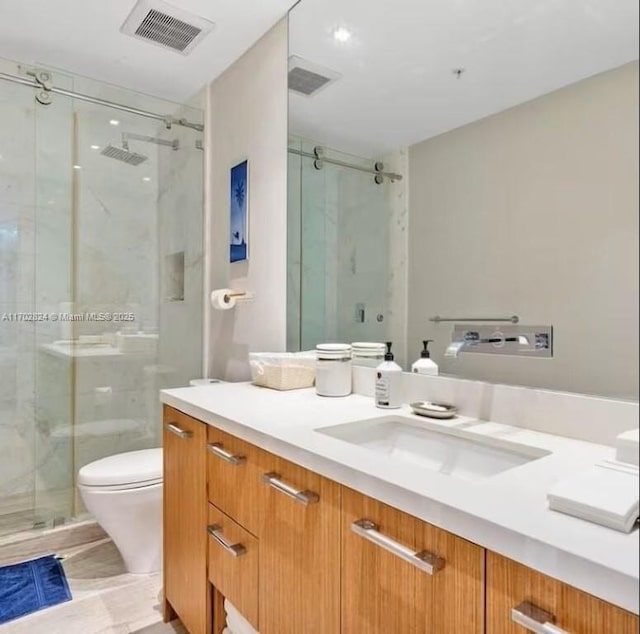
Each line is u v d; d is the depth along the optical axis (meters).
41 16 1.93
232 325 2.35
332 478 0.94
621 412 0.98
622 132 0.98
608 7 1.01
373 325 1.59
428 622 0.76
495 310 1.22
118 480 1.88
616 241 0.99
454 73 1.33
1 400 2.35
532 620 0.62
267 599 1.15
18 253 2.38
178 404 1.58
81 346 2.52
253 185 2.17
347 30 1.68
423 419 1.27
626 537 0.62
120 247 2.62
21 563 2.10
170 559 1.65
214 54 2.23
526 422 1.15
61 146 2.45
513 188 1.18
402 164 1.49
